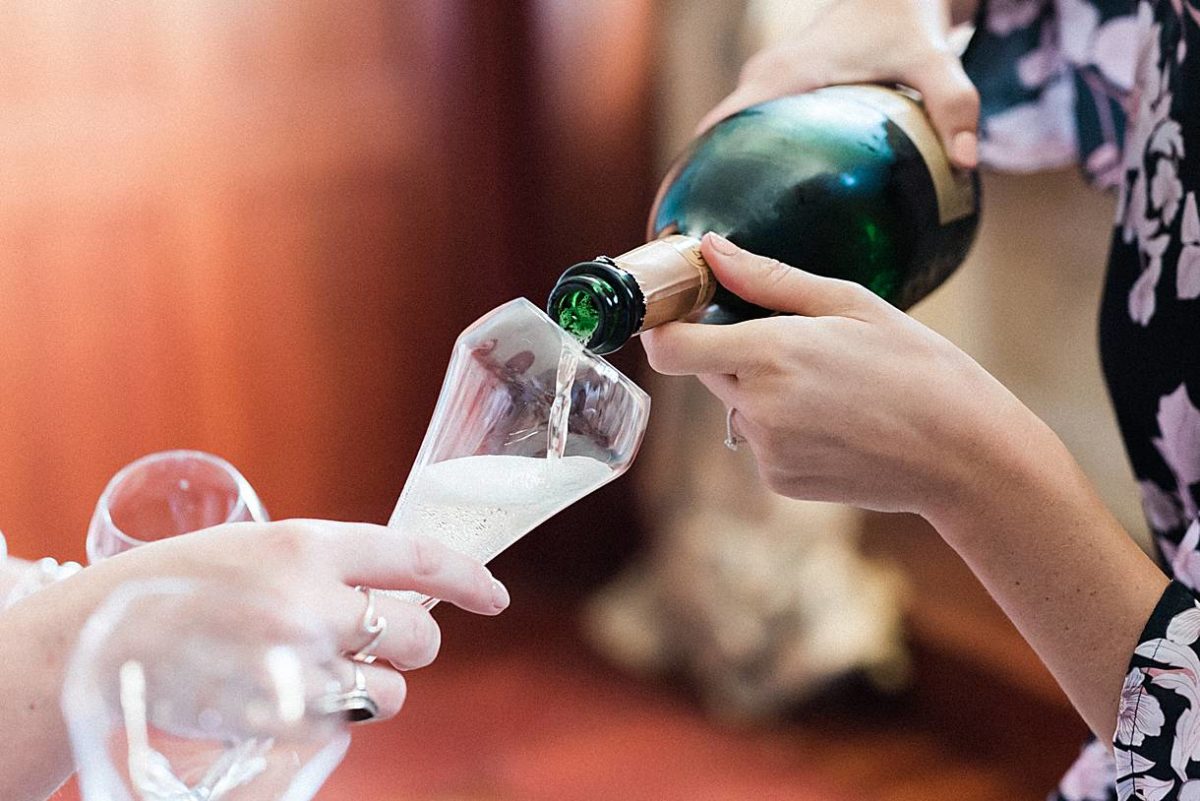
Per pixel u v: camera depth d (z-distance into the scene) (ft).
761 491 7.61
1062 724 6.82
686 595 7.88
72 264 7.22
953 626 7.36
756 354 2.26
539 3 7.93
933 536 8.02
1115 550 2.38
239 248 7.67
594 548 8.91
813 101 2.89
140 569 1.78
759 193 2.70
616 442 2.16
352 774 7.11
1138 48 2.92
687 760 7.32
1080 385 7.12
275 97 7.54
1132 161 2.91
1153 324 2.82
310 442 8.18
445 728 7.55
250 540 1.78
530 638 8.45
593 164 8.23
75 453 7.48
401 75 7.86
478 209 8.26
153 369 7.59
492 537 2.17
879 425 2.28
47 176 7.02
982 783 7.06
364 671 1.69
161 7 7.11
